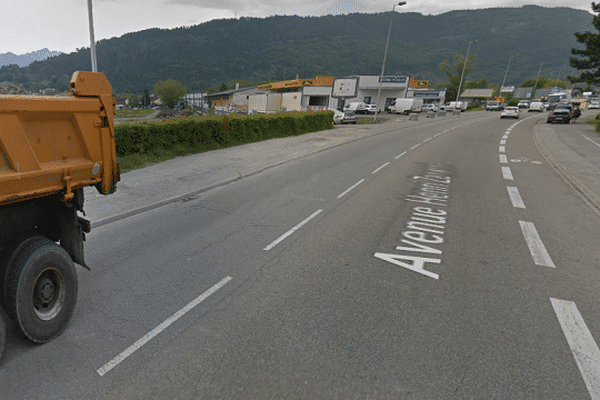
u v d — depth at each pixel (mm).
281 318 3881
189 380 2996
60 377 3012
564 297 4328
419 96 66312
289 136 21984
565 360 3244
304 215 7531
